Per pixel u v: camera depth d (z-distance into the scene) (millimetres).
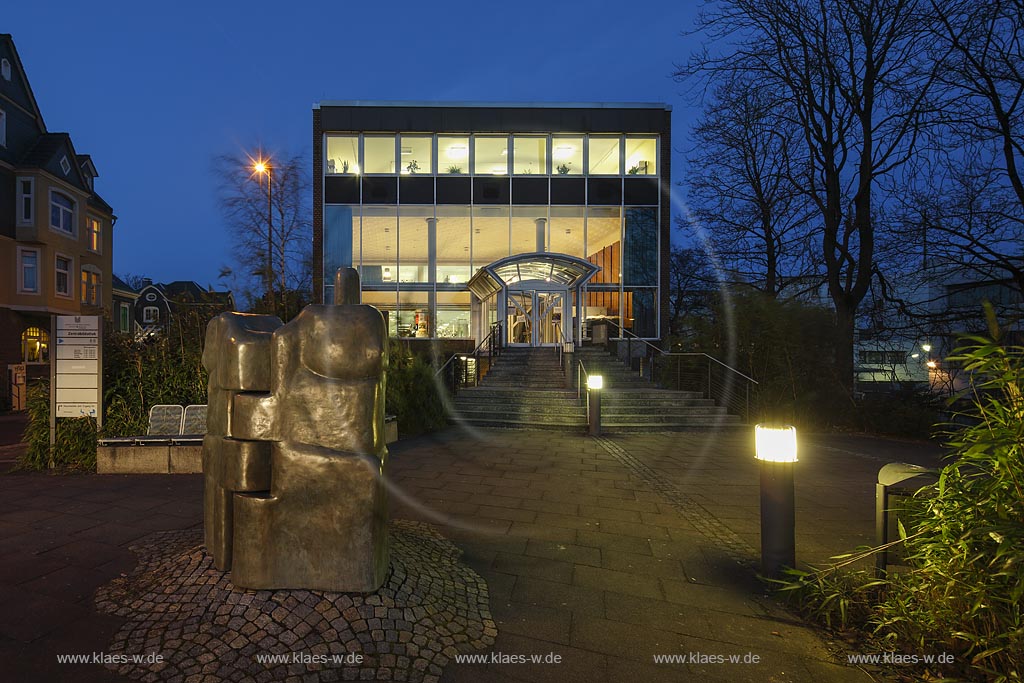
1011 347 2623
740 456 7656
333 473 2654
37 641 2443
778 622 2889
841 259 13570
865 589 3037
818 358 11766
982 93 11164
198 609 2596
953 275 12859
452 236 20141
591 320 18750
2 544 3676
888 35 12094
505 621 2844
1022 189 11031
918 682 2342
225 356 2779
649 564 3666
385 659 2355
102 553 3500
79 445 6281
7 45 19578
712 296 13852
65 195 21344
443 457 7246
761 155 16375
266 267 11336
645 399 11312
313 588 2666
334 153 19875
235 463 2705
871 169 12961
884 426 10547
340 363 2684
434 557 3453
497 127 19906
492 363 14633
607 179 20094
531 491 5531
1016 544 2193
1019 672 2207
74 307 21859
